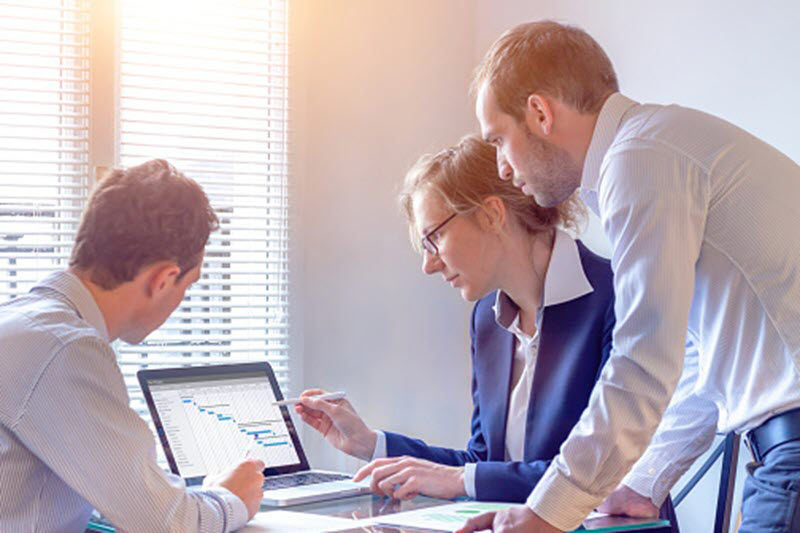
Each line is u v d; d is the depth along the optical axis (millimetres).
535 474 1665
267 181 3059
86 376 1333
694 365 1636
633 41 2600
